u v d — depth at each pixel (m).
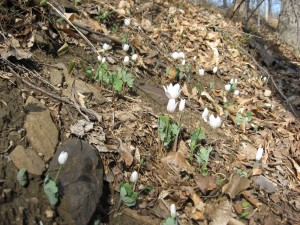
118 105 0.64
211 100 0.81
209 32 1.22
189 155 0.59
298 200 0.61
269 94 1.04
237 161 0.64
